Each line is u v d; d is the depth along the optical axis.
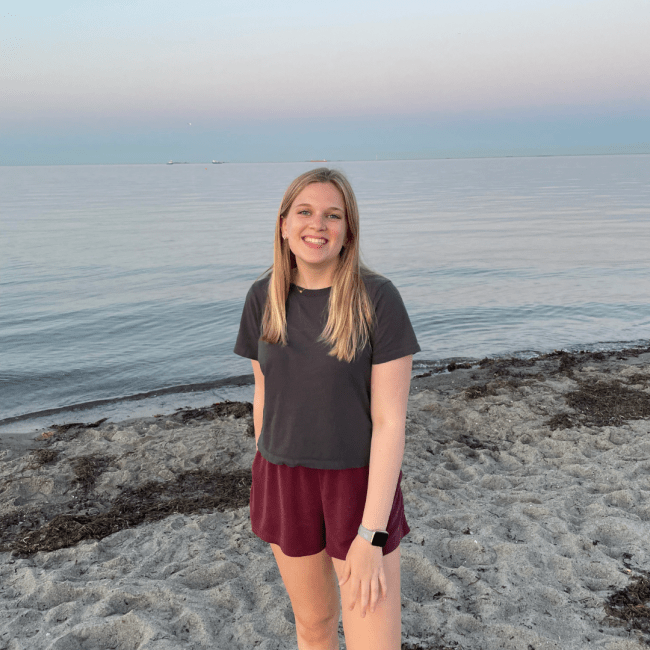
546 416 5.87
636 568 3.14
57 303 14.27
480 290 15.12
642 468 4.49
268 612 2.90
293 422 1.70
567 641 2.61
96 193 87.56
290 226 1.65
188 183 132.88
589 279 16.05
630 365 7.97
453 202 55.84
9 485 4.66
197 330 11.61
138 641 2.73
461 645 2.61
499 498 4.11
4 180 164.25
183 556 3.51
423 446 5.23
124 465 5.08
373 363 1.65
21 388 8.41
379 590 1.61
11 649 2.71
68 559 3.56
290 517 1.76
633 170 156.12
